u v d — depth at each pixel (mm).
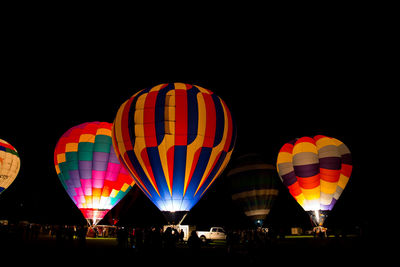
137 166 19281
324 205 26984
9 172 31406
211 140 19156
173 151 18578
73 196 25688
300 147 27953
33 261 10195
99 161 25281
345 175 27328
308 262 10289
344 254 12172
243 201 26141
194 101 19422
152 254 13078
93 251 13953
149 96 19750
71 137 26156
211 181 19938
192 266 9750
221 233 25984
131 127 19234
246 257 12227
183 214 19078
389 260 10508
